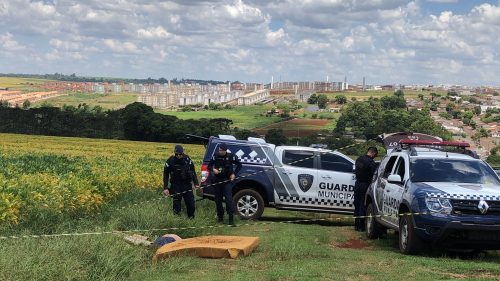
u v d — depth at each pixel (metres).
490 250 9.59
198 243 8.80
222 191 12.76
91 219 11.64
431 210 8.86
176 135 84.56
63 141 74.56
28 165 20.86
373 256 8.91
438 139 16.22
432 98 137.50
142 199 15.39
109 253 7.38
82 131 92.50
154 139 87.19
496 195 8.90
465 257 9.41
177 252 8.29
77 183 13.78
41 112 94.62
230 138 14.67
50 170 18.61
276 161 14.40
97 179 15.57
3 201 10.31
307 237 11.18
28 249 7.04
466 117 100.25
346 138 38.66
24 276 6.09
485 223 8.66
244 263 8.04
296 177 14.30
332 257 8.67
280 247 8.98
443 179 9.87
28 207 10.72
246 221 13.56
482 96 158.12
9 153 41.81
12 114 95.19
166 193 12.43
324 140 38.28
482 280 6.99
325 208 14.30
